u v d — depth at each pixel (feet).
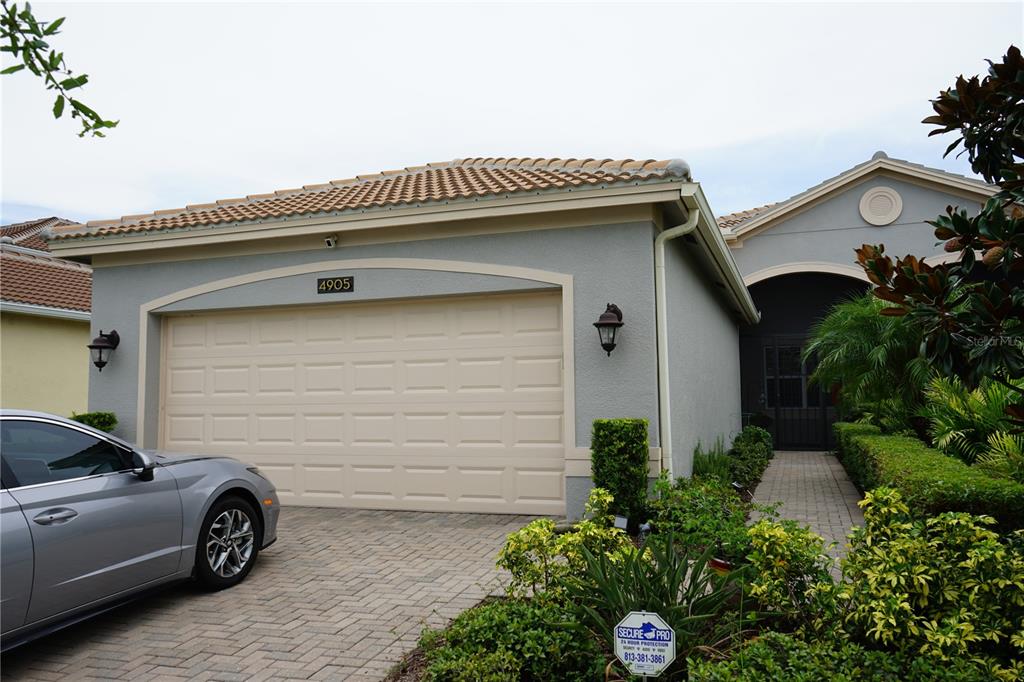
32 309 50.65
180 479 18.45
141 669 14.48
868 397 38.24
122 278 33.40
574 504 26.12
